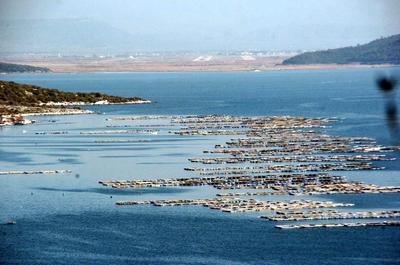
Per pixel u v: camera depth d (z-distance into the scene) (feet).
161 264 604.90
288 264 603.26
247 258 615.98
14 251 636.07
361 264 600.80
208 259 615.98
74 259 618.03
